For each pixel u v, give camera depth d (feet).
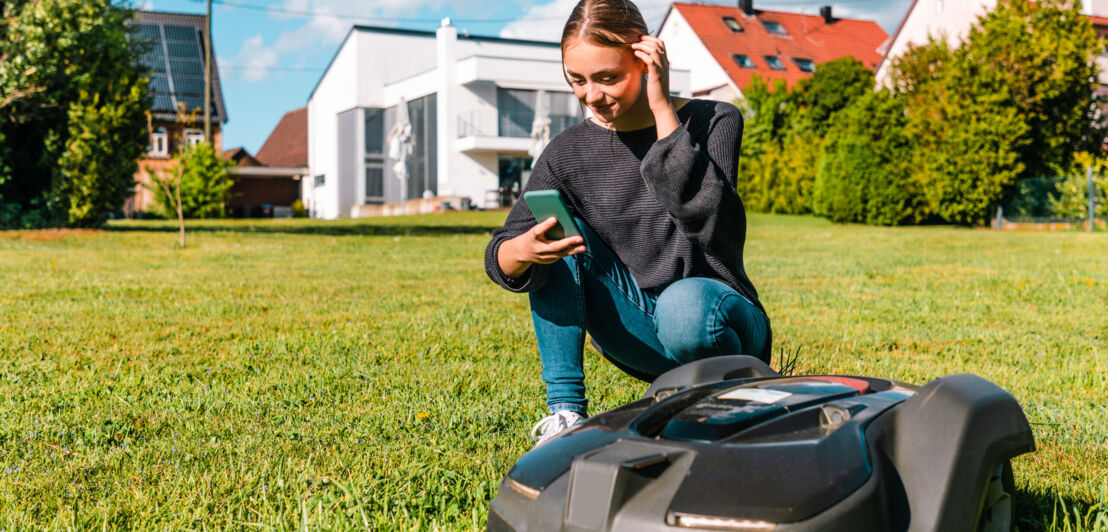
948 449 5.12
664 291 7.36
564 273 7.56
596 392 12.59
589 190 7.71
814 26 149.59
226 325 20.59
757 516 4.54
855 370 14.69
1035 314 21.84
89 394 13.20
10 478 9.10
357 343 17.72
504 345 17.48
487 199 129.18
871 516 4.73
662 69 6.79
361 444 10.27
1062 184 72.54
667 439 5.20
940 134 77.46
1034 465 9.21
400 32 140.46
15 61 55.01
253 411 12.05
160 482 8.88
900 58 82.74
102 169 59.82
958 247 48.98
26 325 20.42
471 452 10.00
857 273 33.17
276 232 67.87
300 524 7.48
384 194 141.18
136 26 65.10
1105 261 36.68
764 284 29.66
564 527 4.91
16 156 59.82
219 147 144.97
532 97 130.93
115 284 30.17
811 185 96.84
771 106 111.75
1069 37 76.38
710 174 6.75
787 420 5.25
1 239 51.26
